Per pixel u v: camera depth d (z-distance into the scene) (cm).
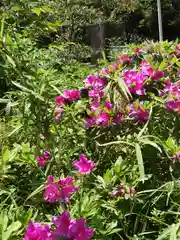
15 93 93
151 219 79
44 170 92
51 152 91
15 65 94
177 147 86
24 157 89
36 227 66
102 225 74
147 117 92
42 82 93
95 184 83
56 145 91
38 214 81
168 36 1334
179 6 1337
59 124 97
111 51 156
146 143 83
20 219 72
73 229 66
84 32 709
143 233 76
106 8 834
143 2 1246
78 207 76
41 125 90
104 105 92
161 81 99
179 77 121
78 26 664
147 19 1255
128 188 80
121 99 93
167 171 88
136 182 83
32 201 85
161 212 80
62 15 634
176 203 79
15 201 82
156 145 80
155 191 79
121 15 978
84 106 97
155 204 83
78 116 96
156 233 80
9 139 97
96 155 93
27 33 125
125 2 879
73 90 99
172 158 85
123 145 90
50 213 84
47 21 124
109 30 772
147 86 96
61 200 77
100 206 79
